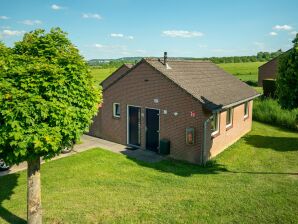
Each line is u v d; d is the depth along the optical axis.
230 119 16.45
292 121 20.45
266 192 8.77
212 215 7.17
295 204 7.73
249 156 14.43
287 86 10.83
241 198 8.27
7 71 5.69
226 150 15.58
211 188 9.49
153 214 7.26
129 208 7.70
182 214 7.25
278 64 11.48
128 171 11.96
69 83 6.18
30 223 6.50
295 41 10.95
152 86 14.93
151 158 14.41
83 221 6.91
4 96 5.31
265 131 19.84
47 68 5.81
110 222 6.84
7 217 7.49
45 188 9.85
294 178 10.67
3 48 6.46
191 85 14.58
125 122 16.64
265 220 6.84
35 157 5.91
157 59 15.90
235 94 16.73
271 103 24.33
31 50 6.70
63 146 6.29
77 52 7.00
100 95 7.08
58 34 6.91
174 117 14.22
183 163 13.70
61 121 5.80
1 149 5.54
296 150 15.27
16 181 10.93
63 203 8.21
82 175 11.34
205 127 13.26
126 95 16.33
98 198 8.60
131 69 15.70
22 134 5.40
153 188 9.64
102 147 16.22
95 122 18.58
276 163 13.11
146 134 15.75
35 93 5.63
